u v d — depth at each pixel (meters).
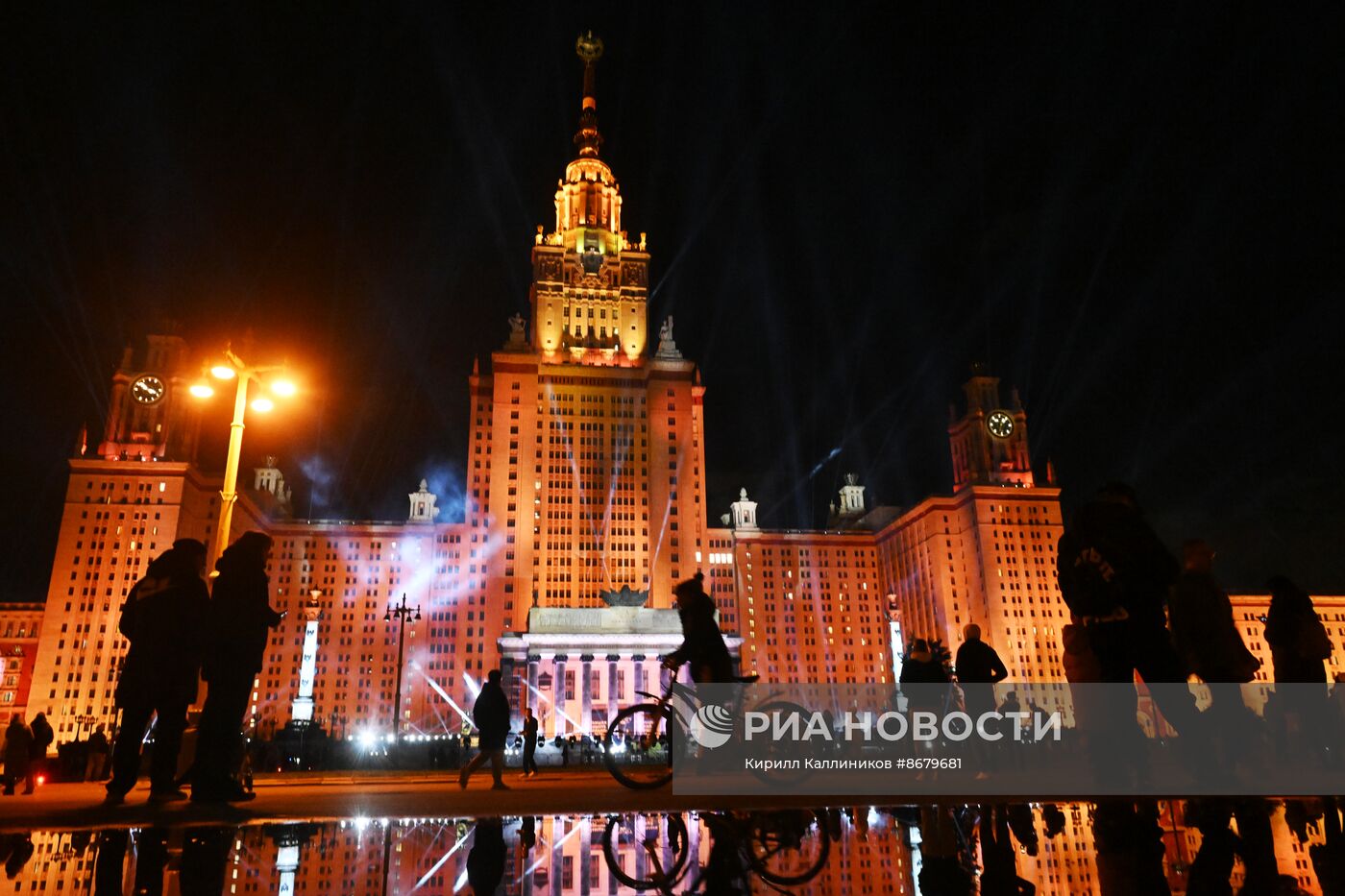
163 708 12.59
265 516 158.50
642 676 119.19
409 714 147.38
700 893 5.69
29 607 142.38
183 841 8.10
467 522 154.00
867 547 185.75
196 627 12.84
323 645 152.62
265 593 13.46
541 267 165.88
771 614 176.00
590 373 157.62
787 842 7.76
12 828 9.30
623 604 125.88
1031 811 9.37
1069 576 11.24
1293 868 6.10
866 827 8.62
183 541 13.21
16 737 20.86
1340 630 150.50
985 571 158.50
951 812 9.41
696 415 167.62
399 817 10.20
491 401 160.62
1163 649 10.77
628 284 167.12
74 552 137.75
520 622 144.00
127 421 147.62
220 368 24.50
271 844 7.92
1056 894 5.45
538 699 116.56
